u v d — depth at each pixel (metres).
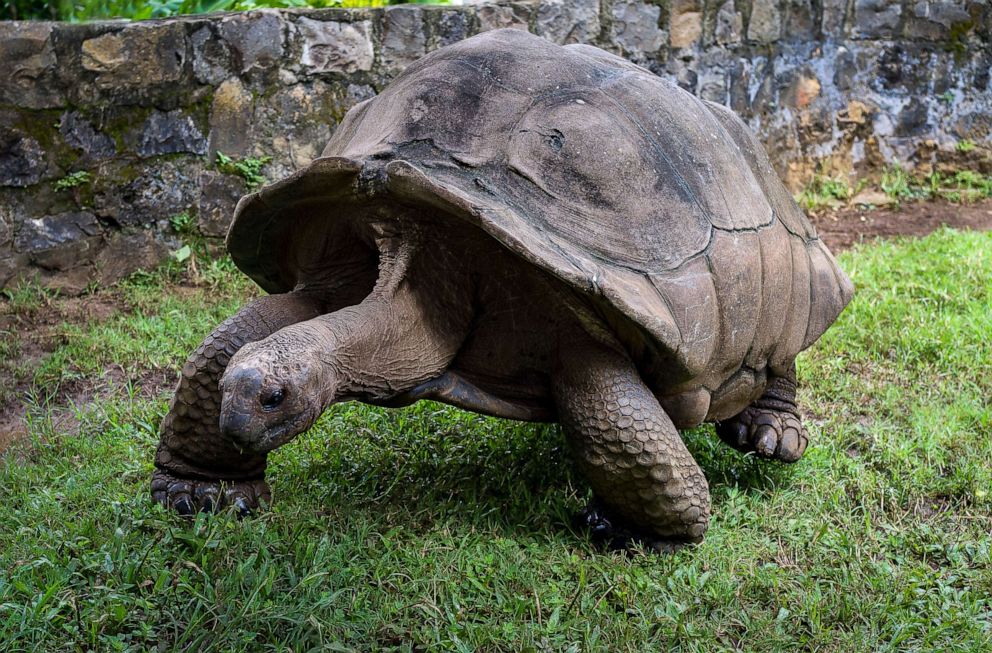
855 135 7.23
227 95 5.57
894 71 7.22
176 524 2.98
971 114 7.34
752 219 3.14
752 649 2.66
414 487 3.35
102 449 3.62
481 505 3.26
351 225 2.86
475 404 2.90
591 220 2.72
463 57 2.98
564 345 2.89
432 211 2.67
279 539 2.88
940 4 7.19
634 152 2.87
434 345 2.79
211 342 2.91
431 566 2.86
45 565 2.71
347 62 5.77
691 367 2.85
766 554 3.13
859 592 2.91
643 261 2.76
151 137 5.47
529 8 6.19
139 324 4.83
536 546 3.04
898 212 7.08
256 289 5.40
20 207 5.26
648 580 2.89
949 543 3.22
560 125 2.82
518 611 2.71
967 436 3.92
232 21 5.51
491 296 2.82
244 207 2.94
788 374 3.73
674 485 2.95
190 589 2.58
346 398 2.63
